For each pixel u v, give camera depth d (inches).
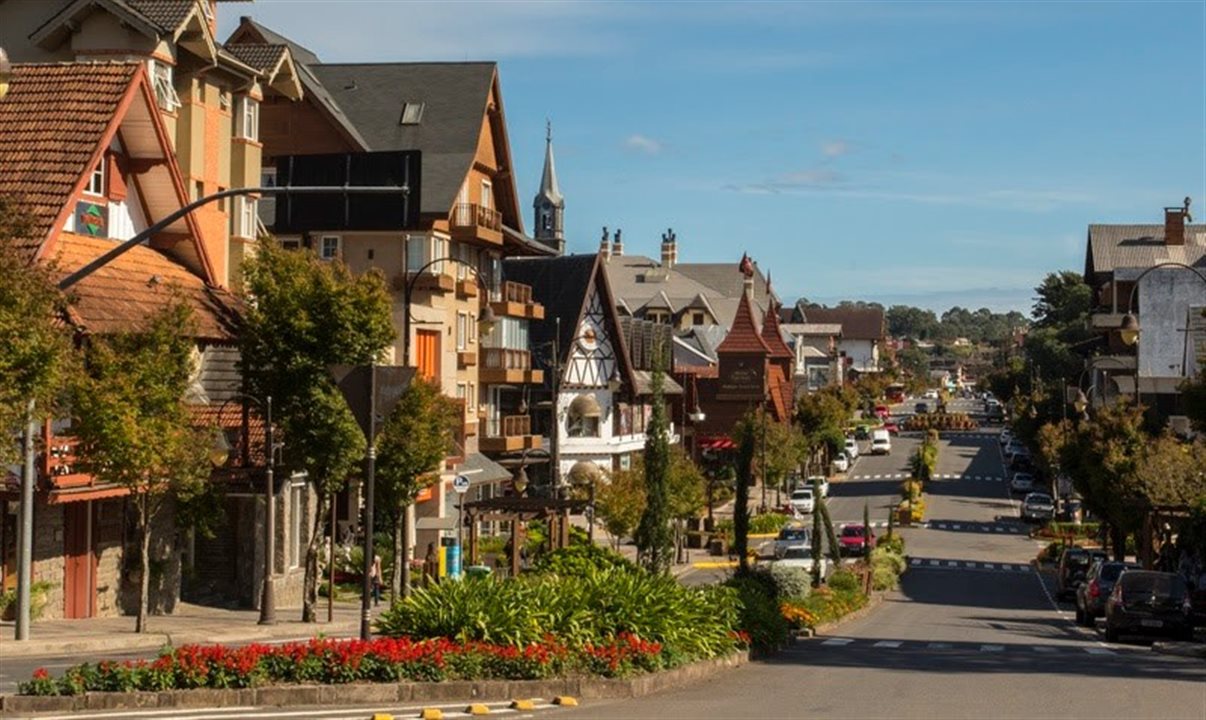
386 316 1761.8
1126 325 2112.5
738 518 1919.3
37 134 1657.2
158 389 1475.1
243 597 1940.2
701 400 5324.8
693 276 7342.5
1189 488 2426.2
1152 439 2770.7
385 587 2249.0
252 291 1754.4
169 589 1811.0
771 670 1207.6
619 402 4180.6
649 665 1049.5
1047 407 5408.5
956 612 2395.4
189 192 2074.3
